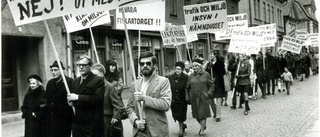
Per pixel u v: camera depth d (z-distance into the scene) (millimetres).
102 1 5820
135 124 5477
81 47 16109
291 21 62750
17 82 14133
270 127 10133
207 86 9797
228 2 34250
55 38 14812
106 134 6672
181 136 9594
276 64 18516
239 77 13703
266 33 20453
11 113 13242
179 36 14961
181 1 25312
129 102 5715
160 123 5473
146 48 20906
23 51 14461
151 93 5500
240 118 11961
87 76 6352
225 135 9414
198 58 9914
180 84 9727
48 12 5859
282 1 56625
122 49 18797
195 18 13320
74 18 10281
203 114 9594
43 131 7207
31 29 13852
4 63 13602
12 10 5855
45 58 14352
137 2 5793
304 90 19812
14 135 10250
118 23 10797
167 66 23125
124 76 18812
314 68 32625
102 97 6285
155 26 10734
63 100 6750
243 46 16922
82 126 6211
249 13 41969
